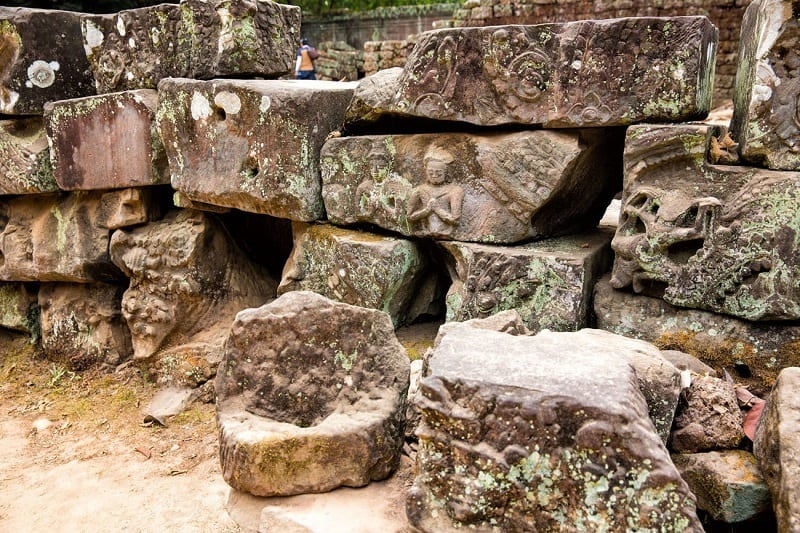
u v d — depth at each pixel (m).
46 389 3.27
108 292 3.37
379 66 8.42
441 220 2.47
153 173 3.03
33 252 3.32
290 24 3.23
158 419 2.84
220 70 2.91
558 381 1.48
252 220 3.53
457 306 2.49
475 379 1.50
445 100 2.38
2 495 2.39
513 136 2.33
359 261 2.59
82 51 3.31
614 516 1.38
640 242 2.15
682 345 2.15
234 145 2.78
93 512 2.26
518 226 2.41
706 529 1.74
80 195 3.26
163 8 2.94
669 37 2.05
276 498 1.91
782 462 1.47
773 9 1.91
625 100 2.14
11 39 3.12
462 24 8.30
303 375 2.03
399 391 2.00
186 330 3.12
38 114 3.25
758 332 2.06
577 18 7.77
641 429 1.37
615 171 2.68
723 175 2.05
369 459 1.90
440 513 1.54
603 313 2.30
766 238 1.98
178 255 3.01
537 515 1.46
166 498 2.33
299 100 2.61
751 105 1.99
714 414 1.78
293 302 2.04
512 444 1.46
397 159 2.55
